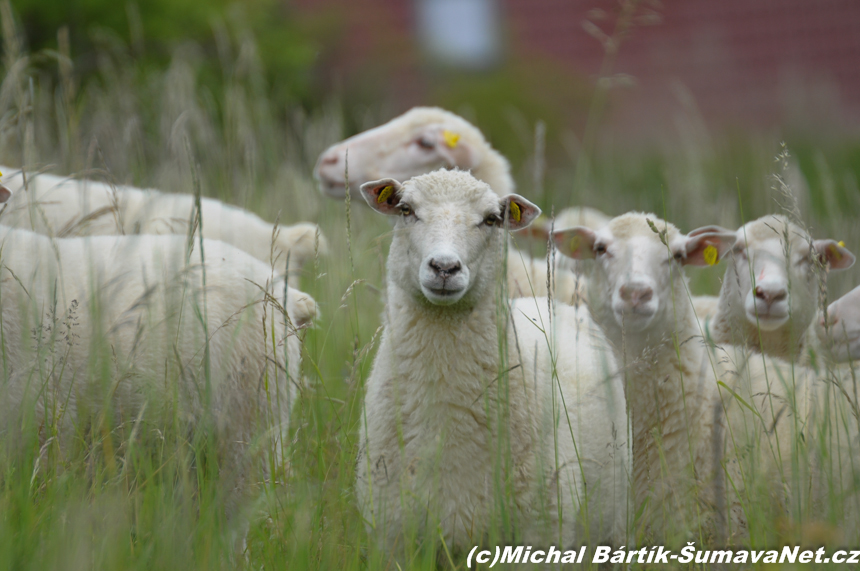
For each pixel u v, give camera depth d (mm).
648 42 49656
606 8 49969
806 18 49438
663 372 8906
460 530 7242
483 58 46656
